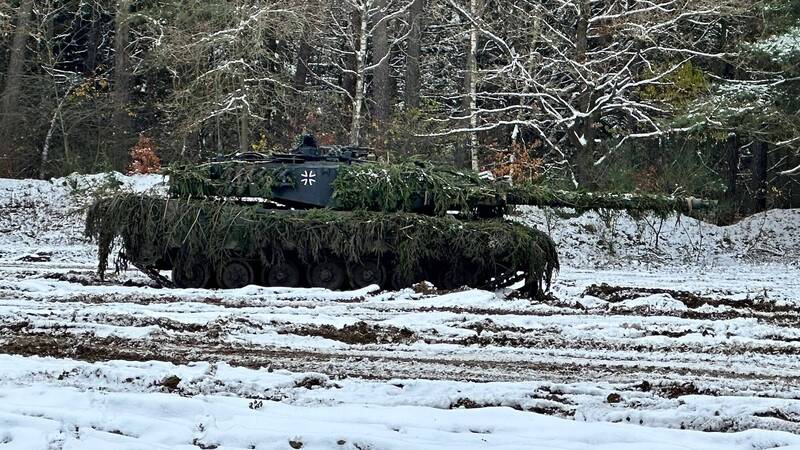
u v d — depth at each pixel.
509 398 8.16
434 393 8.35
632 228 30.67
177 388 8.45
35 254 23.88
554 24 34.88
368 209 17.41
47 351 10.16
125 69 36.62
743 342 11.66
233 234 16.78
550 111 30.80
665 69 33.12
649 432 7.24
